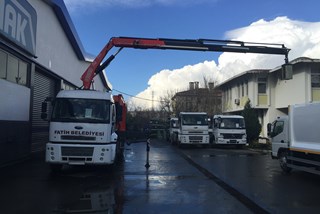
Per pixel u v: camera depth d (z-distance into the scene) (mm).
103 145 12617
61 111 12734
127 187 10867
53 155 12414
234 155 22766
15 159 15805
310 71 29859
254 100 35062
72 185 11023
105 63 18672
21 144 16484
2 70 14227
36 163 16016
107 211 7992
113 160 13156
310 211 8227
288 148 14211
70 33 25531
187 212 8000
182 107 53844
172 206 8539
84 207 8305
